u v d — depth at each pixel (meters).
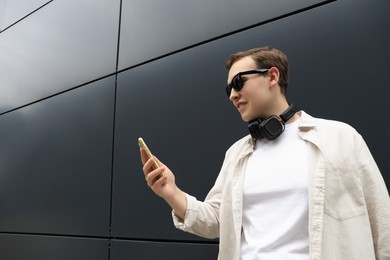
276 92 0.96
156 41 1.94
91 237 1.99
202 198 1.57
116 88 2.09
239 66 0.98
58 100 2.47
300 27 1.42
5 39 3.18
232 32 1.63
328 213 0.73
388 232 0.71
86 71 2.31
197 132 1.65
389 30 1.21
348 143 0.79
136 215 1.79
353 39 1.28
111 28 2.23
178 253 1.60
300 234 0.77
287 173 0.82
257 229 0.83
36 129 2.59
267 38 1.51
